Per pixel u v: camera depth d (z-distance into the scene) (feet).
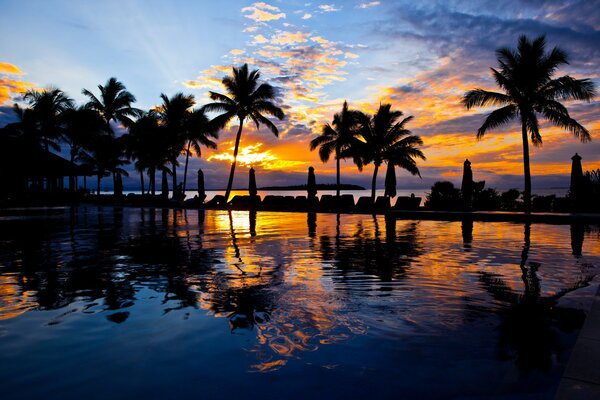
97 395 8.66
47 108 128.36
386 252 27.91
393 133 91.97
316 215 67.87
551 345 11.22
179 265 23.59
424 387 8.89
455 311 14.42
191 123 129.18
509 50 68.64
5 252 29.01
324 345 11.40
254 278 19.99
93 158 157.07
